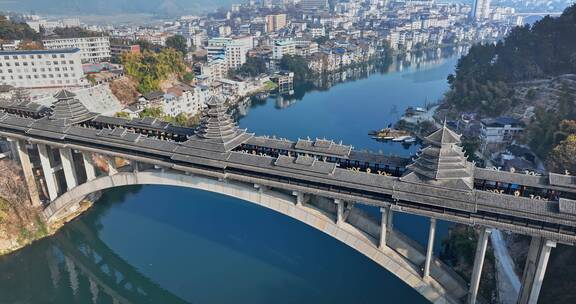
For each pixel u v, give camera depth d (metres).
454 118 125.88
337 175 44.84
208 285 56.34
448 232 66.12
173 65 146.12
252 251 64.06
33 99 97.81
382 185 42.41
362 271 59.03
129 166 65.19
